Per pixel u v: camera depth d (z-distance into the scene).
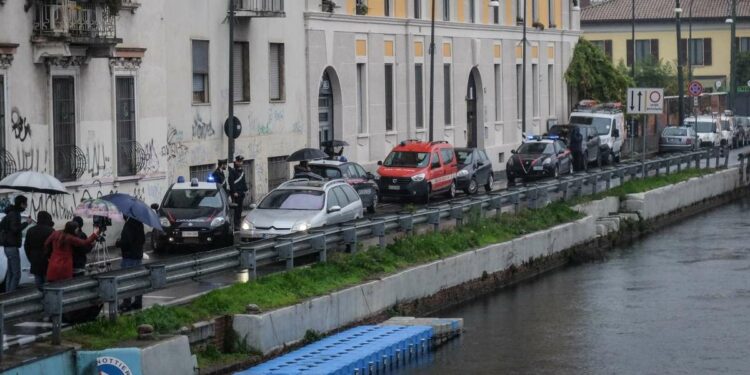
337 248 39.56
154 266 28.50
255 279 32.47
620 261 50.81
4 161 42.41
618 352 33.59
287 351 30.86
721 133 104.00
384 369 31.00
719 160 83.00
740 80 141.62
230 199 51.25
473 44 85.62
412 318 35.66
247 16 59.41
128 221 31.59
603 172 61.34
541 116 97.62
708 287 44.25
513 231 47.06
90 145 46.84
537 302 41.16
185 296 33.59
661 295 42.62
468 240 43.34
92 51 46.22
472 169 67.56
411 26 76.94
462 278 41.41
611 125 88.75
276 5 62.59
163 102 51.47
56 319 25.67
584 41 103.44
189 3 55.47
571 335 35.81
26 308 25.14
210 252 30.86
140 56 49.56
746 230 60.88
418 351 32.97
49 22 43.94
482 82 87.31
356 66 71.44
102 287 27.02
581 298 41.97
